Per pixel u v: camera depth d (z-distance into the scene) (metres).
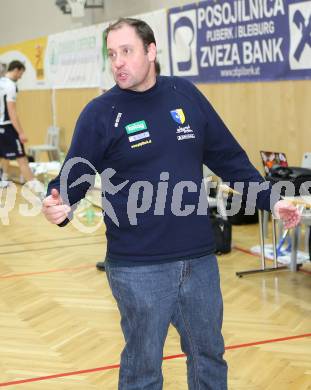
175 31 7.61
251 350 3.35
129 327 2.05
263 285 4.53
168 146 1.99
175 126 2.01
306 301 4.16
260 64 6.35
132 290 2.00
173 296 2.04
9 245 6.05
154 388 2.07
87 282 4.77
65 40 10.34
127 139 1.97
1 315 4.07
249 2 6.34
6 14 12.82
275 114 6.28
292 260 4.79
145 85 2.00
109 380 3.04
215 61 7.02
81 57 9.85
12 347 3.51
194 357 2.15
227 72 6.86
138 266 2.00
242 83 6.67
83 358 3.33
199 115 2.07
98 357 3.33
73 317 3.99
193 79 7.46
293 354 3.29
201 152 2.09
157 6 8.20
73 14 9.48
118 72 1.94
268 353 3.31
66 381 3.04
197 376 2.16
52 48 10.87
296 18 5.77
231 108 6.93
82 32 9.70
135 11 8.73
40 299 4.38
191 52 7.39
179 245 2.01
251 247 5.56
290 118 6.09
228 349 3.37
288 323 3.76
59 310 4.13
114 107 1.98
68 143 10.73
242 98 6.71
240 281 4.64
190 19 7.31
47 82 11.23
